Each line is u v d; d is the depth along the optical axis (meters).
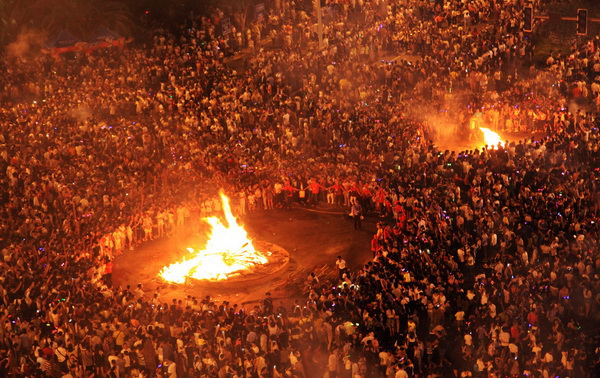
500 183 48.12
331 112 59.53
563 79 63.47
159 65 68.69
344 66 65.94
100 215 45.50
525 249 41.38
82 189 47.28
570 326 33.81
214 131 57.88
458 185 49.31
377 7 75.81
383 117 58.84
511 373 31.23
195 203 47.62
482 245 41.72
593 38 69.44
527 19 52.59
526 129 61.34
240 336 34.38
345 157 53.97
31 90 63.47
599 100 59.94
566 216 43.19
